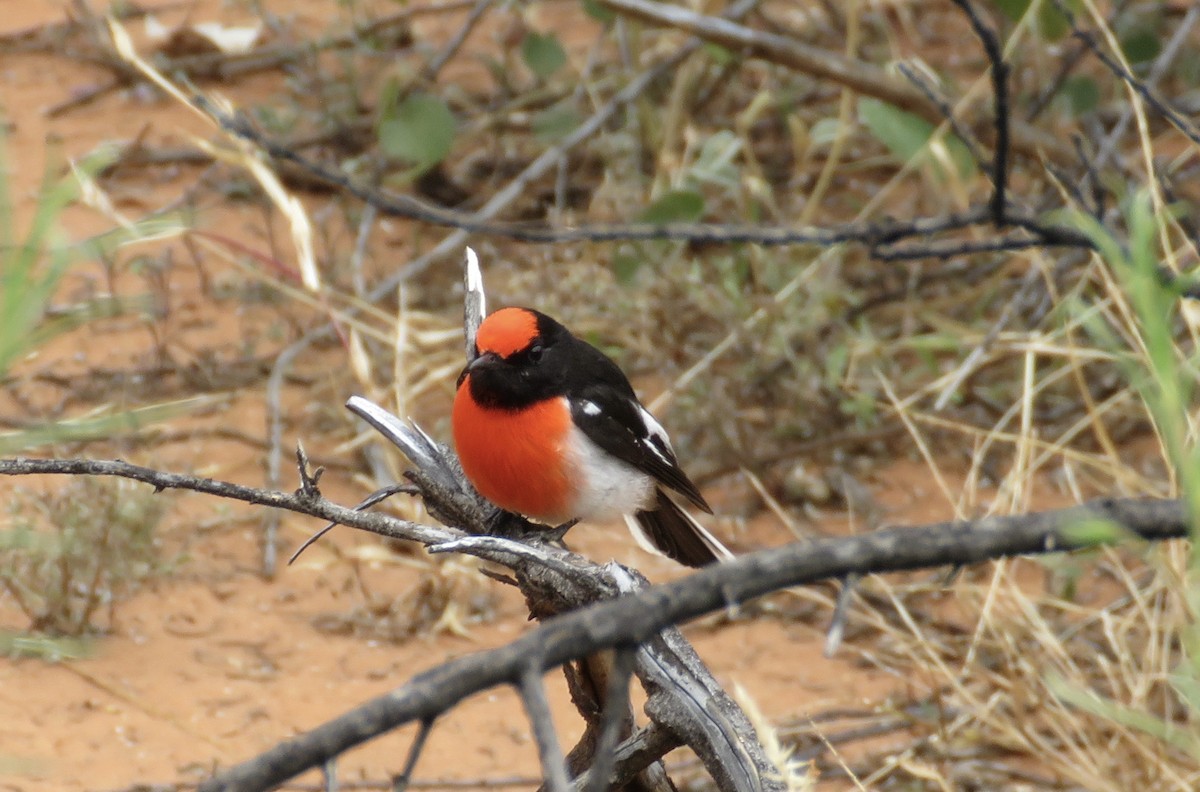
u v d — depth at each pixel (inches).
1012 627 393.7
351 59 660.7
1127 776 313.9
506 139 639.8
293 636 416.8
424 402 516.4
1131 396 489.4
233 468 479.2
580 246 552.4
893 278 562.6
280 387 521.7
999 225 247.3
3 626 403.9
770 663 414.9
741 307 514.9
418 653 414.9
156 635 411.2
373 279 567.5
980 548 116.5
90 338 535.8
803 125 629.6
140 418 179.5
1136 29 554.3
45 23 710.5
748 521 476.7
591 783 114.8
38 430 171.6
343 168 601.3
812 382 507.2
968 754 365.1
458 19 729.6
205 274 560.4
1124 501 120.2
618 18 625.9
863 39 676.7
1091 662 390.3
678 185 540.4
